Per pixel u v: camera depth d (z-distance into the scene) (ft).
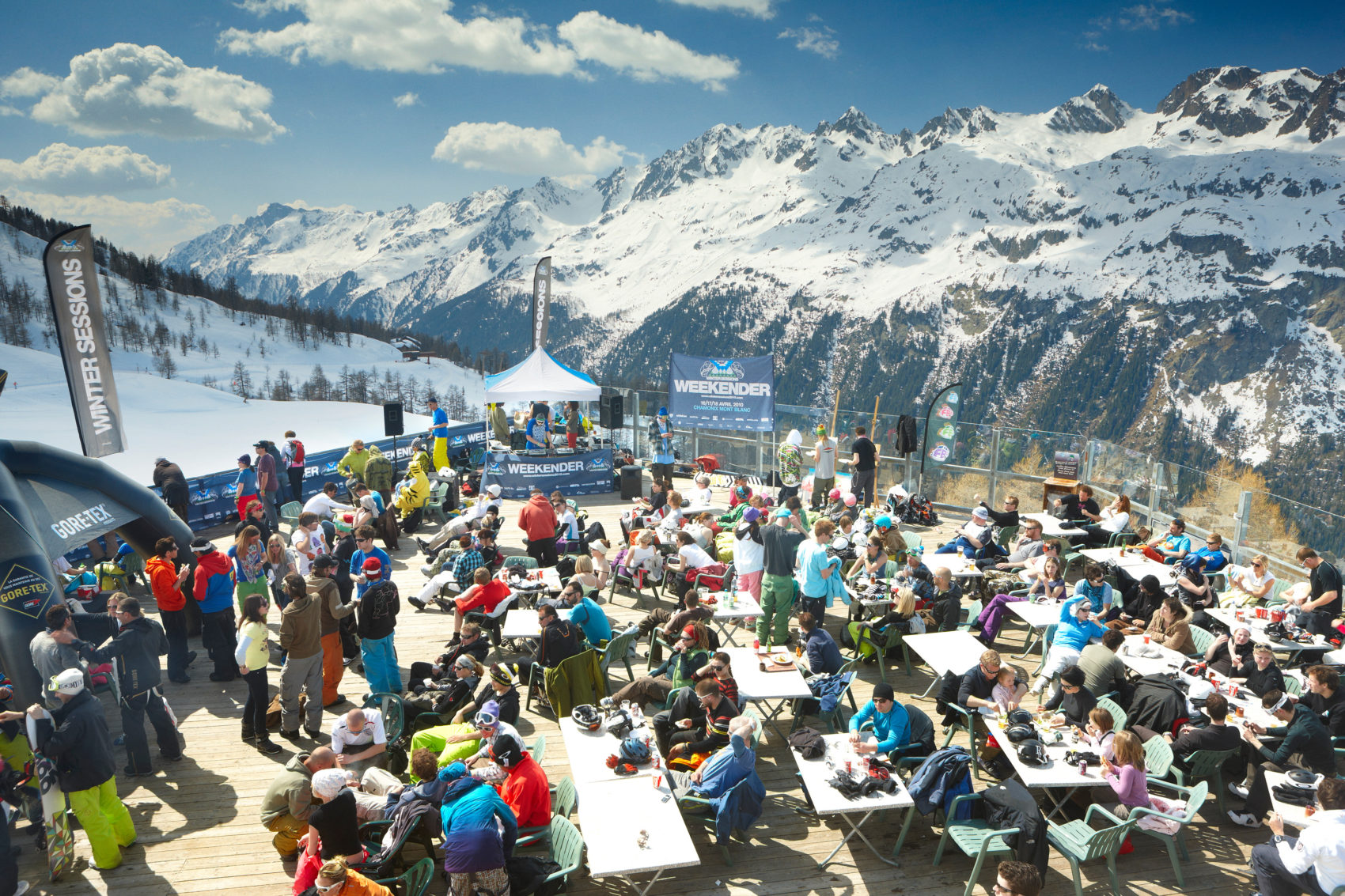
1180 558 42.24
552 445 65.41
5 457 34.37
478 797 19.81
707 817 23.34
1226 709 24.39
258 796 26.32
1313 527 43.47
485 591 36.01
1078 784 22.65
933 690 33.40
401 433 66.13
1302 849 19.95
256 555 34.83
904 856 23.63
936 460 62.39
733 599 35.73
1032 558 41.06
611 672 35.35
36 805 23.62
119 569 42.22
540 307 75.61
